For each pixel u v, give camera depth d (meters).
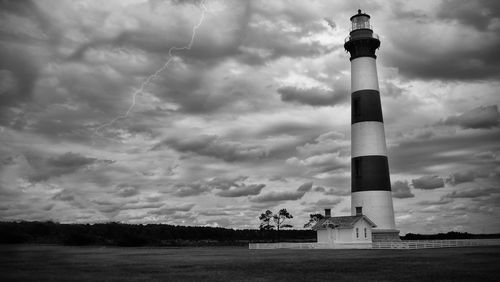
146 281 28.53
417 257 44.62
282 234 139.12
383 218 65.00
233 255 56.62
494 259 41.03
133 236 120.44
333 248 66.94
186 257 54.09
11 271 36.19
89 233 131.50
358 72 68.69
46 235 131.62
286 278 28.94
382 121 67.94
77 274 33.31
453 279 26.92
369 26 70.75
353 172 67.44
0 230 124.62
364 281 26.84
